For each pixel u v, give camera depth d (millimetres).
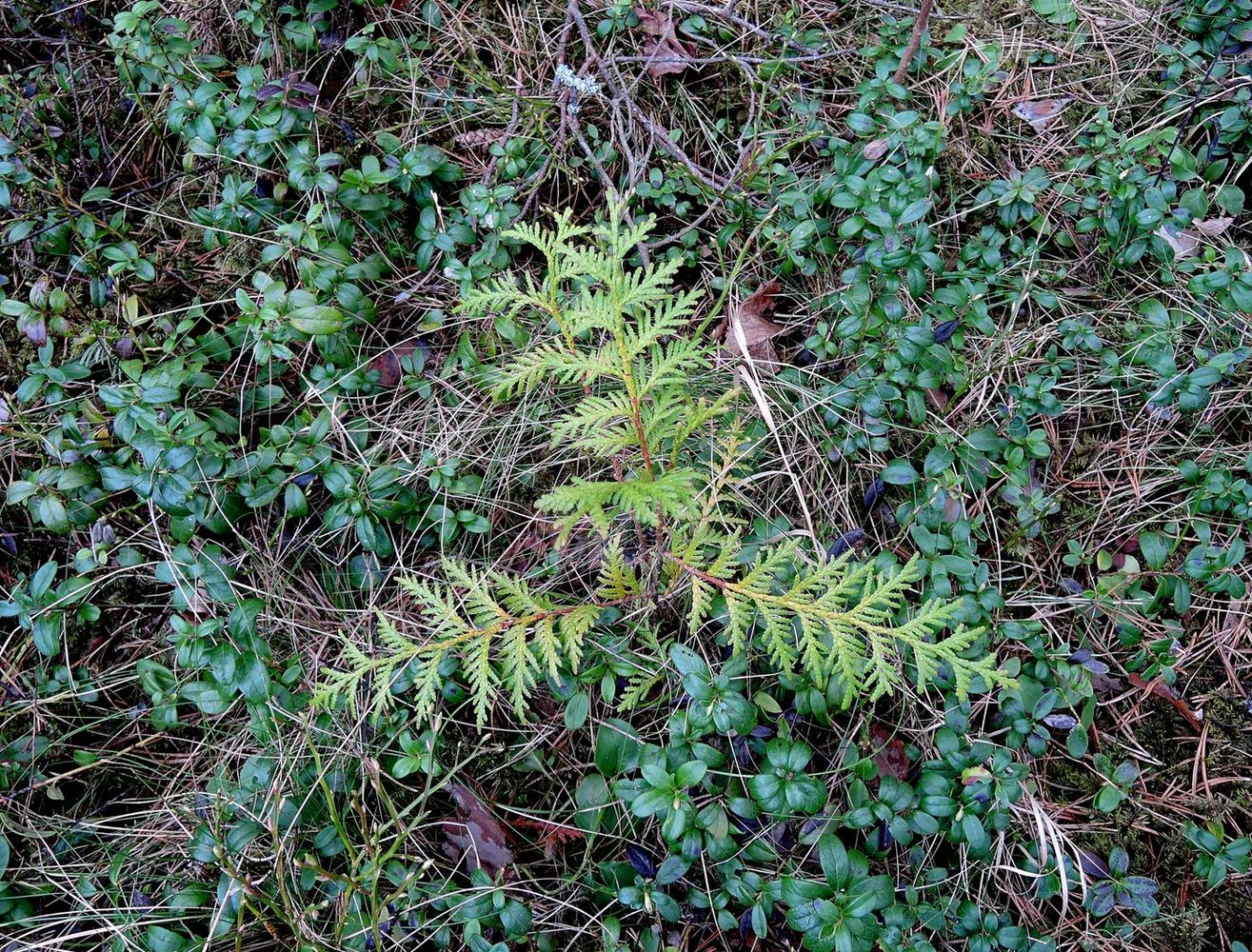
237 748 432
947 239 532
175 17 562
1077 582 457
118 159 557
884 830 399
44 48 580
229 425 476
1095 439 489
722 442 460
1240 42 554
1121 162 524
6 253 522
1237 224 535
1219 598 455
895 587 369
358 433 482
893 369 473
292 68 564
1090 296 519
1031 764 429
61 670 444
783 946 395
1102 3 590
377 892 391
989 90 569
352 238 511
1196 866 406
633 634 434
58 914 396
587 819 415
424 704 366
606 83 564
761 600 359
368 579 462
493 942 396
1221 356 467
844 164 523
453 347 509
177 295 522
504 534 470
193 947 384
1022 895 408
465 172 547
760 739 413
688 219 536
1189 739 438
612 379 483
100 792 435
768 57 565
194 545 460
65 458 463
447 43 580
